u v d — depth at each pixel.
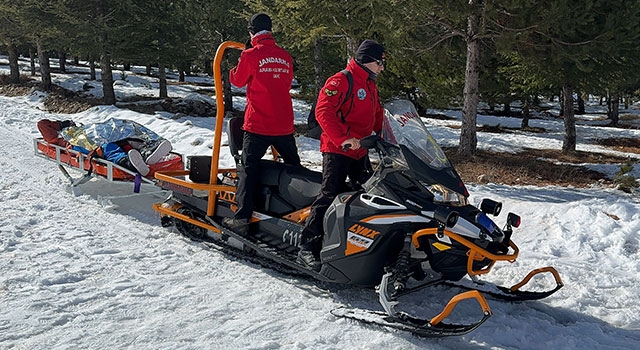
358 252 3.98
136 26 18.19
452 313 4.14
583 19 10.26
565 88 15.46
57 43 18.33
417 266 4.01
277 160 5.42
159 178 5.84
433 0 9.95
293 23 10.45
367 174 4.48
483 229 3.76
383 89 18.73
